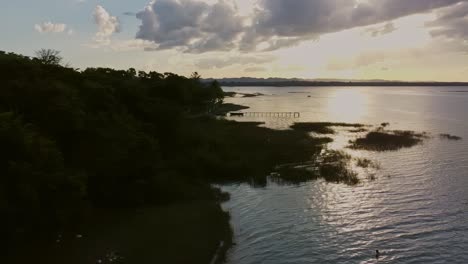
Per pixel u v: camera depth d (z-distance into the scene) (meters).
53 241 28.31
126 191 37.56
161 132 54.56
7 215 24.86
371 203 39.38
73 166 33.94
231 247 29.52
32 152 28.34
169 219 33.91
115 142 39.03
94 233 30.38
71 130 35.47
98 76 57.78
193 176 47.06
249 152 60.47
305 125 93.25
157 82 82.94
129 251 27.42
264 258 27.83
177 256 27.06
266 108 158.75
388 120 110.56
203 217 34.59
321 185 45.62
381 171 51.47
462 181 46.53
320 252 28.84
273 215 36.31
